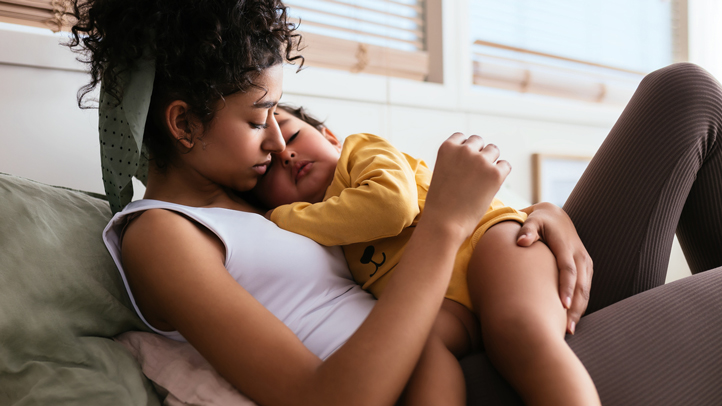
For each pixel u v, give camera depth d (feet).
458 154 1.99
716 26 8.29
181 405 1.89
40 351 1.92
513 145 6.23
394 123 5.24
